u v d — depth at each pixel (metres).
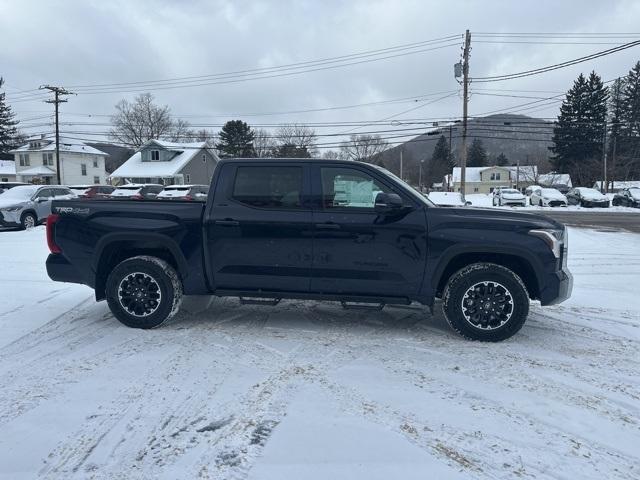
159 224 5.20
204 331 5.24
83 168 66.75
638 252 11.90
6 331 5.24
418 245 4.88
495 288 4.85
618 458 2.91
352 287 5.03
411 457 2.88
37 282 7.95
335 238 4.95
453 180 83.88
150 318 5.23
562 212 31.66
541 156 83.88
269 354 4.55
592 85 62.31
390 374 4.10
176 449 2.97
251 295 5.25
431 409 3.48
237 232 5.08
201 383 3.89
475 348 4.75
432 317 5.84
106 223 5.25
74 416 3.36
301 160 5.12
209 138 76.69
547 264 4.78
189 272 5.24
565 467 2.81
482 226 4.83
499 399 3.65
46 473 2.73
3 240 13.73
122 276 5.22
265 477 2.68
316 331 5.27
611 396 3.73
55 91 44.12
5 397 3.65
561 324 5.62
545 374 4.13
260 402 3.57
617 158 53.81
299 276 5.07
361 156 69.56
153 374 4.07
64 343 4.84
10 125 74.81
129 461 2.84
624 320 5.82
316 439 3.07
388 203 4.71
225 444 3.02
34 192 17.47
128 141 76.12
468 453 2.94
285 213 5.03
